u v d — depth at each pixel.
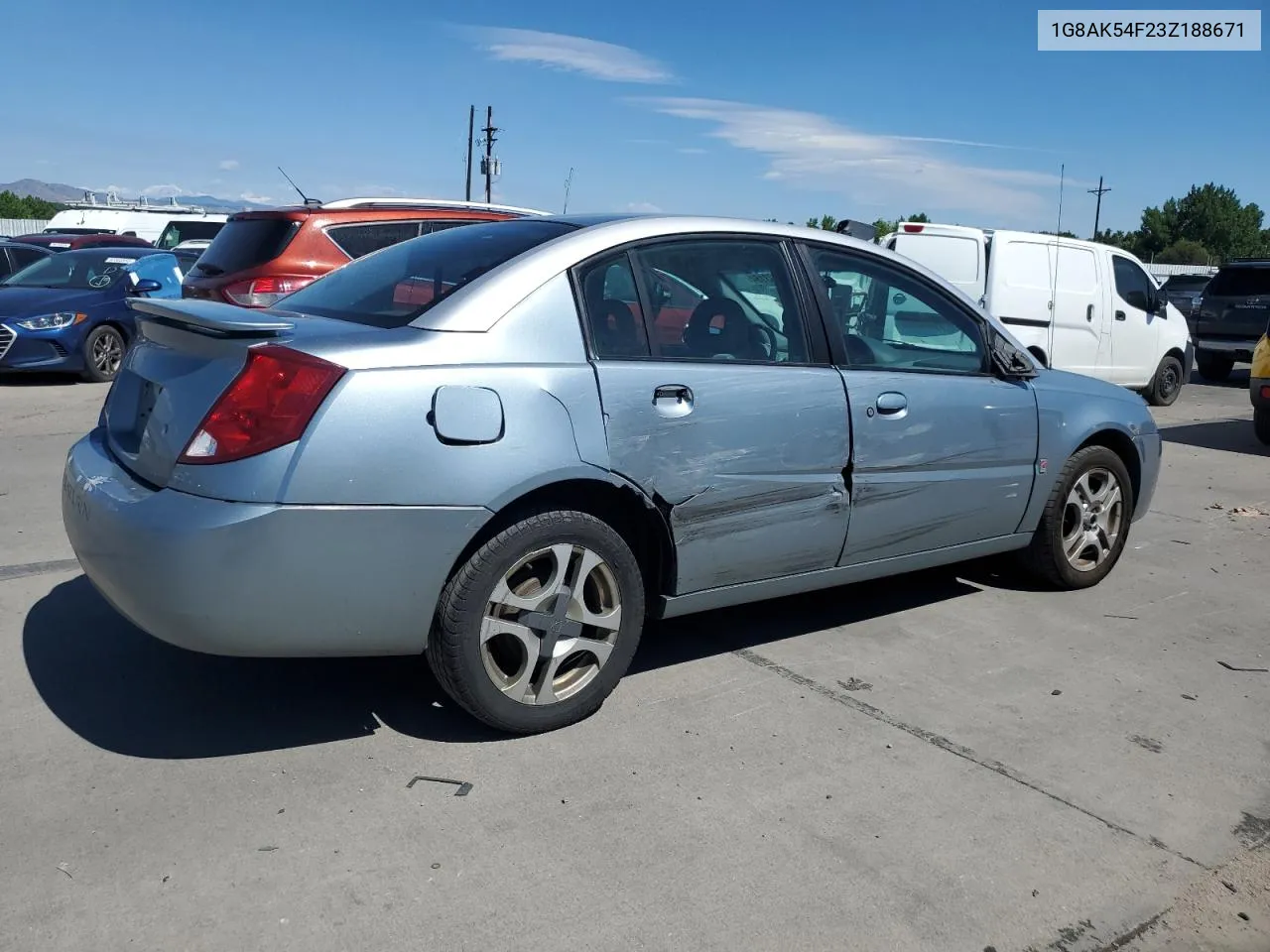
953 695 4.04
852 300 4.28
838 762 3.47
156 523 2.98
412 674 3.99
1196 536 6.62
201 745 3.40
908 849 2.99
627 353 3.58
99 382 12.04
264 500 2.95
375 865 2.80
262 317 3.33
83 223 28.28
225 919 2.56
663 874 2.82
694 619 4.75
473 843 2.92
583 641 3.55
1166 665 4.42
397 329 3.31
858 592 5.23
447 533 3.17
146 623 3.09
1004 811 3.21
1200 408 13.80
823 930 2.62
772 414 3.83
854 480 4.12
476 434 3.20
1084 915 2.74
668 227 3.82
